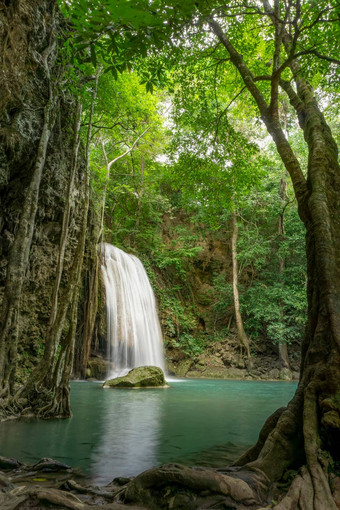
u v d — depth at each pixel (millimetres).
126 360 18906
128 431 5750
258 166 10500
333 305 3328
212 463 4027
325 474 2615
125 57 3543
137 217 24812
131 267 21469
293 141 21094
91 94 11570
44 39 9805
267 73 10352
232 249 24000
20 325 11562
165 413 7645
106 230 23109
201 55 8938
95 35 3283
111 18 3057
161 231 26594
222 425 6406
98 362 16953
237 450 4652
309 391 3080
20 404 6926
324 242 3654
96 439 5160
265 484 2740
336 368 3010
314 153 4344
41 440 5055
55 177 12211
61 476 3455
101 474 3568
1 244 9883
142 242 25125
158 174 25891
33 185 7875
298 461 2949
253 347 23016
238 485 2531
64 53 10242
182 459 4188
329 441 2814
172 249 26141
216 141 10047
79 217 14289
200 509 2379
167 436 5430
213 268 26328
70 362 7512
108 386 13164
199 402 9625
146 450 4586
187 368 21953
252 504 2463
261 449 3268
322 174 4141
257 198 22922
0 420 6375
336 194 4082
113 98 15773
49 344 7578
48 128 8844
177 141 10281
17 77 8562
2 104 8414
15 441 4973
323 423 2844
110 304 18438
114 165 25828
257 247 22938
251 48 9781
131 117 18344
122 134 20312
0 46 7910
